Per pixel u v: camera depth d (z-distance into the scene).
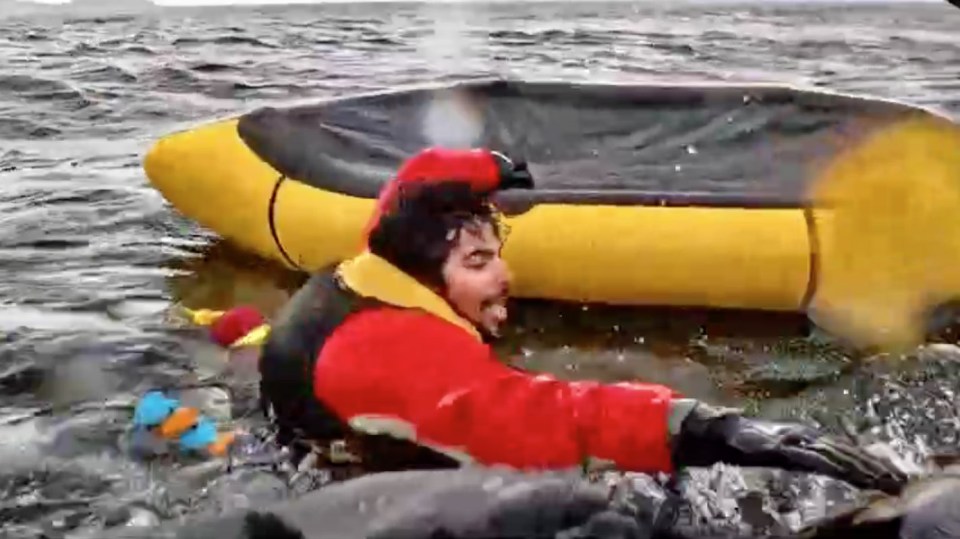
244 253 4.35
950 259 3.62
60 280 4.10
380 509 2.33
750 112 4.38
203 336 3.54
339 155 4.20
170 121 7.12
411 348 2.56
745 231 3.66
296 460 2.67
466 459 2.50
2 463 2.73
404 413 2.53
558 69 9.74
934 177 3.74
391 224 2.66
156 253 4.40
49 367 3.31
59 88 8.27
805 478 2.55
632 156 4.32
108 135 6.68
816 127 4.25
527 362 3.45
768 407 3.16
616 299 3.76
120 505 2.54
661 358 3.48
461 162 2.69
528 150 4.39
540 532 2.29
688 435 2.46
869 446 2.75
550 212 3.76
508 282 2.81
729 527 2.38
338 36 12.74
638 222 3.71
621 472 2.48
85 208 5.04
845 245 3.63
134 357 3.38
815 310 3.68
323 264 3.99
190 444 2.79
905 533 2.34
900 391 3.24
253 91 8.34
